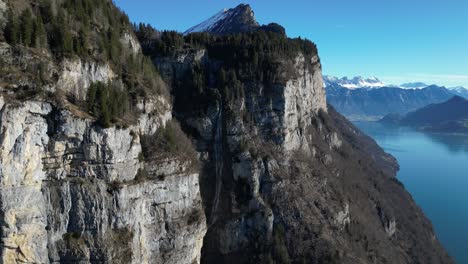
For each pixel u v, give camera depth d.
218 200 113.88
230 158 117.56
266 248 107.00
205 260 108.19
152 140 91.88
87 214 74.25
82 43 81.69
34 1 82.88
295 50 141.38
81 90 78.88
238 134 118.44
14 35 72.00
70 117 72.25
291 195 115.56
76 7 89.69
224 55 134.38
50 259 72.75
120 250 76.44
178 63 128.50
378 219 140.12
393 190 171.25
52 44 77.50
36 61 72.56
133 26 138.62
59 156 72.62
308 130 143.25
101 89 78.25
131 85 91.75
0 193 65.44
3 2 75.81
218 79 126.81
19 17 75.88
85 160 74.50
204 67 131.12
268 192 114.75
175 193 91.38
